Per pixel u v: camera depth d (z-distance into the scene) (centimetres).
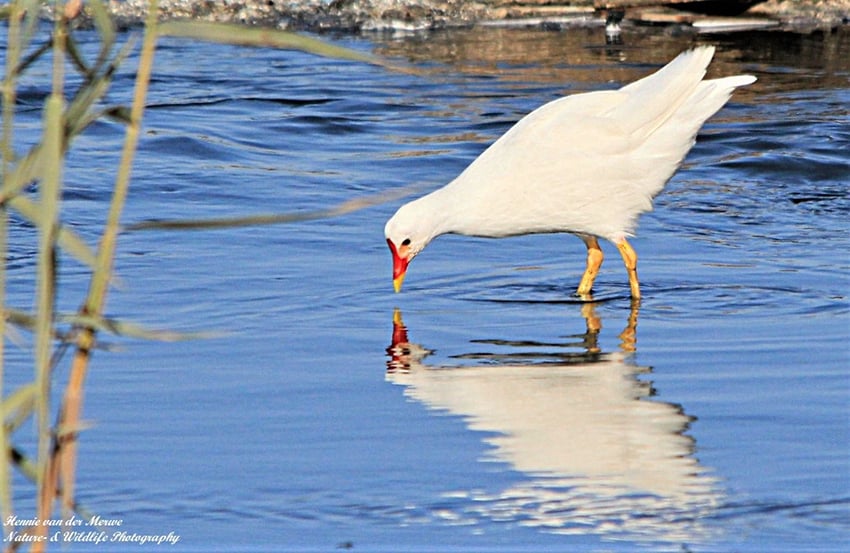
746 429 976
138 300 1304
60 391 1041
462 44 2875
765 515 838
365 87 2455
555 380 1090
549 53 2758
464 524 826
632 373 1105
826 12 3180
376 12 3136
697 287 1379
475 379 1095
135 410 1012
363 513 842
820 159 1931
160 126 2119
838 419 995
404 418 1004
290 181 1822
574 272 1452
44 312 585
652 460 919
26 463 656
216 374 1101
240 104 2309
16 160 642
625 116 1355
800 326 1231
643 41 2892
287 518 834
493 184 1355
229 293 1338
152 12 612
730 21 3116
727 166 1916
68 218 1602
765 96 2358
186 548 793
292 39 607
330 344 1191
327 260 1471
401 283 1347
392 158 1958
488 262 1486
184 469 905
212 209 1673
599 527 823
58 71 611
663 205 1722
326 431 977
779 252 1508
